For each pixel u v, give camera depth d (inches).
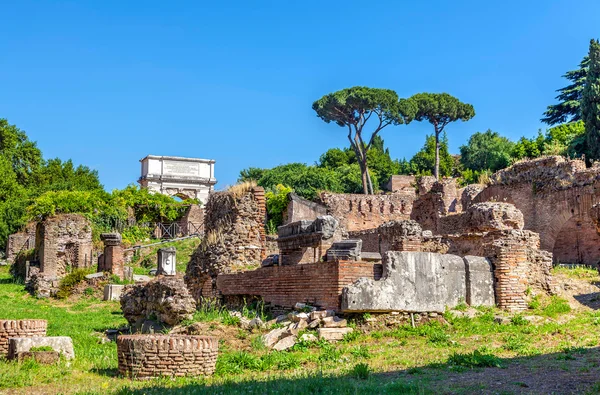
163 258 1546.5
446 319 711.1
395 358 581.0
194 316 805.2
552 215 1539.1
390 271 703.1
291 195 1924.2
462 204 1785.2
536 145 2746.1
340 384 471.5
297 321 693.9
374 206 2049.7
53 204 1966.0
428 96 2785.4
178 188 3405.5
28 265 1689.2
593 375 472.4
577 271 1006.4
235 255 959.6
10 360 614.9
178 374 539.8
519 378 477.1
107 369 591.5
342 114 2610.7
